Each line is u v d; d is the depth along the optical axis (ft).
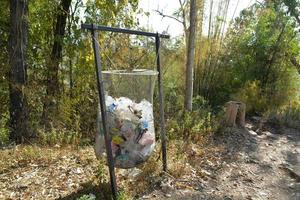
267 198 8.21
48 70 14.15
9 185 7.44
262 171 9.78
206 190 8.11
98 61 6.57
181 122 12.36
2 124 13.05
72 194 7.12
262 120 15.20
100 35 13.85
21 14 11.84
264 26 17.74
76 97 13.83
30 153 8.99
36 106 13.24
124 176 8.09
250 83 16.74
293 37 17.94
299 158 11.21
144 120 7.27
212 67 16.85
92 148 10.31
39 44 14.62
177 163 8.93
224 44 17.06
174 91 15.24
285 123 15.06
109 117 7.04
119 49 14.62
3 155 8.98
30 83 13.46
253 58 17.51
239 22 17.44
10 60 11.96
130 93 7.39
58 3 14.49
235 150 11.25
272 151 11.60
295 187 8.98
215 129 12.53
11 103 12.08
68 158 9.04
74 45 13.84
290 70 18.08
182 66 16.46
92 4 14.17
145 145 7.27
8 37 12.71
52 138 10.71
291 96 18.19
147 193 7.55
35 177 7.83
